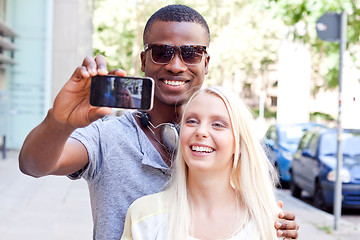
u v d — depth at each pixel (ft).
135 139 6.63
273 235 6.44
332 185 28.53
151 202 6.37
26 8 47.83
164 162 6.72
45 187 31.04
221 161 6.37
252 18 73.82
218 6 72.33
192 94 7.14
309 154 31.94
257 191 6.52
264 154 6.83
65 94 5.00
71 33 41.34
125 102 5.13
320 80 79.61
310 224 25.38
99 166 6.46
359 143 31.07
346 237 22.71
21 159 5.55
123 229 6.46
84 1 41.52
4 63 47.16
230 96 6.49
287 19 37.22
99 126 6.53
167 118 7.11
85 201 27.14
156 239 6.23
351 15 36.76
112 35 63.77
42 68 48.24
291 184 35.04
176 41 7.01
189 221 6.38
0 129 42.09
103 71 4.92
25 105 48.26
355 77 40.47
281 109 73.00
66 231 20.45
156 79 7.08
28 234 19.66
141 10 62.49
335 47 42.22
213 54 74.54
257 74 101.60
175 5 7.27
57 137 5.22
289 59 71.61
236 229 6.34
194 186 6.55
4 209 24.06
